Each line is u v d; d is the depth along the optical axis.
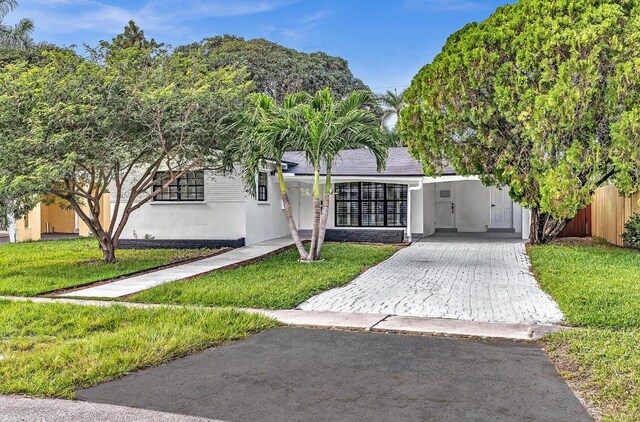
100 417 3.85
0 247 17.19
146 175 13.01
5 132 10.14
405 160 18.19
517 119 11.85
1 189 9.48
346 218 18.28
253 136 11.33
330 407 3.98
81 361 5.04
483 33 12.11
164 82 12.04
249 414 3.88
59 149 10.29
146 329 6.14
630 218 13.20
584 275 9.23
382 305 7.66
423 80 13.06
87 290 9.21
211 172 14.60
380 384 4.45
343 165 18.09
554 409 3.89
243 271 10.74
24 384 4.50
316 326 6.51
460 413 3.83
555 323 6.48
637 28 10.58
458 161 13.32
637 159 10.70
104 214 20.59
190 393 4.32
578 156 11.12
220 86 12.67
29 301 8.08
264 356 5.30
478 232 20.23
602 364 4.72
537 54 11.43
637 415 3.69
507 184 13.73
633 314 6.49
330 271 10.52
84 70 10.91
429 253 13.88
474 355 5.25
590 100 11.06
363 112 11.48
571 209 11.38
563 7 11.46
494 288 8.89
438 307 7.48
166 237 16.42
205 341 5.75
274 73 37.03
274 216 18.12
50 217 24.38
